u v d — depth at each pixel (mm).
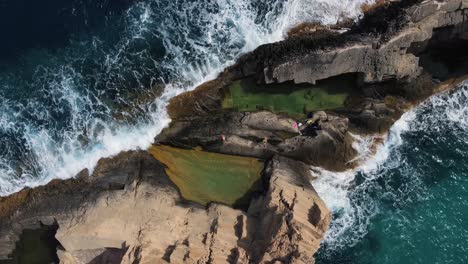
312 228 31625
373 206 35969
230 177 35562
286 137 36406
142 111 36844
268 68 36750
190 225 32562
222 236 31922
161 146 36250
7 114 36562
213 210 33469
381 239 34812
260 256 30906
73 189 34250
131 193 33562
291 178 34562
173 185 34688
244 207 34438
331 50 36312
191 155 36125
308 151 36062
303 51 36812
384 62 36969
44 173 34875
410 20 37219
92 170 34938
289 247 30516
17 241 33656
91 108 36844
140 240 31438
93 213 32656
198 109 37219
